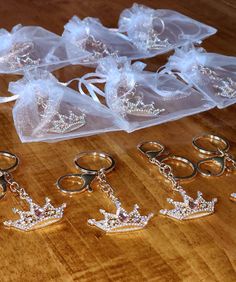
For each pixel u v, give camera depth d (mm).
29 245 634
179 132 854
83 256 623
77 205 698
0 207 690
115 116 868
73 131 832
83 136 829
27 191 717
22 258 617
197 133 854
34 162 771
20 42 1042
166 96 918
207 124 875
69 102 874
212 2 1337
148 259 622
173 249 637
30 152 791
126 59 969
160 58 1066
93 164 777
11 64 1010
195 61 995
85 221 672
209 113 903
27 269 603
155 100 910
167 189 731
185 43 1062
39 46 1054
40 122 837
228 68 999
